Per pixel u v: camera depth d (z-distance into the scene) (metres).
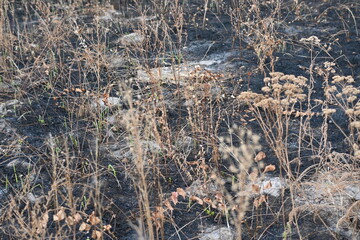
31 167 6.20
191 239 5.15
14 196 5.70
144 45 9.06
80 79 7.79
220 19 10.66
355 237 5.04
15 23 10.52
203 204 5.57
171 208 5.20
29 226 4.96
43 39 9.45
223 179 5.93
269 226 5.25
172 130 6.85
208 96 6.98
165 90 7.79
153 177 5.95
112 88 7.69
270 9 10.88
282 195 5.37
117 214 5.47
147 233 5.20
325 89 6.54
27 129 6.97
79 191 5.77
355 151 5.54
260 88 7.95
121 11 11.10
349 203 5.40
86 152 6.46
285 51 9.16
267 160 6.26
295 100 5.68
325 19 10.38
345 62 8.70
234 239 5.14
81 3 11.16
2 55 8.87
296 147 6.50
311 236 5.10
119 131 6.85
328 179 5.46
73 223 4.82
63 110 7.46
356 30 9.80
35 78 8.30
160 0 11.05
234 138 6.70
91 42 9.47
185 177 6.01
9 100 7.70
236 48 9.32
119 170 6.14
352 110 5.44
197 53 9.16
